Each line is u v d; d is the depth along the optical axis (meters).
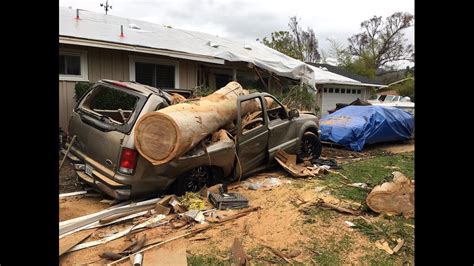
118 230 3.92
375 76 35.50
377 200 4.48
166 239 3.69
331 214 4.50
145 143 4.35
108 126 4.56
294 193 5.36
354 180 6.34
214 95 5.71
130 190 4.45
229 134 5.66
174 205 4.45
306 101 12.71
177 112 4.54
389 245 3.66
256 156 6.16
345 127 10.45
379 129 10.59
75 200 4.80
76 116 5.11
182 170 4.84
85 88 8.34
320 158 8.33
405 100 19.09
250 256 3.41
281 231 3.97
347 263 3.33
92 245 3.52
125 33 10.28
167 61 10.38
